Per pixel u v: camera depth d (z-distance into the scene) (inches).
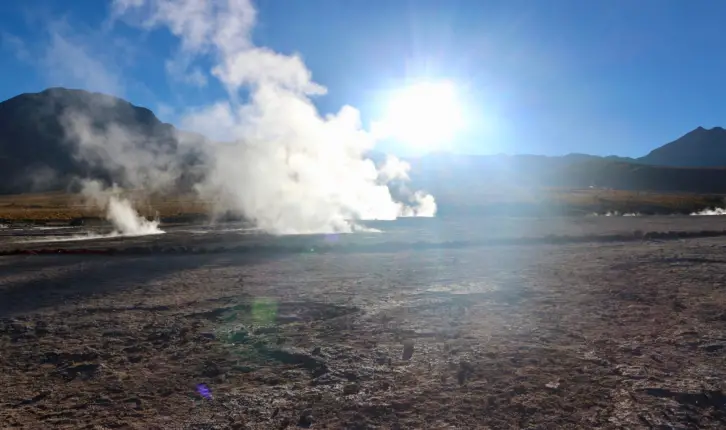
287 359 319.9
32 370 311.4
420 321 398.9
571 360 297.1
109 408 253.4
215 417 239.5
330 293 517.7
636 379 264.7
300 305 466.3
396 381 275.0
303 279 609.0
